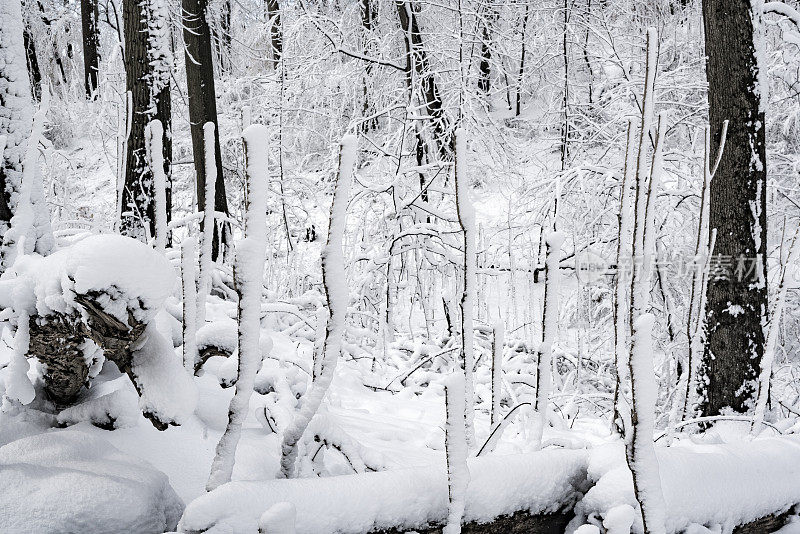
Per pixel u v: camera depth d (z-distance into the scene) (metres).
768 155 7.09
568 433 3.95
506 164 9.42
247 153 1.34
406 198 7.89
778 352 6.43
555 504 1.78
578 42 9.57
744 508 1.82
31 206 2.46
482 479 1.67
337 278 1.49
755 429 2.35
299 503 1.45
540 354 2.10
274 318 5.51
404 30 9.27
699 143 7.89
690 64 8.13
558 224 7.28
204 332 2.17
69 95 15.80
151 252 1.59
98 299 1.50
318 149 11.45
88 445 1.73
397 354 6.43
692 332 2.54
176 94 10.87
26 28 16.17
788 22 6.57
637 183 1.52
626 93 8.25
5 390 2.00
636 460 1.34
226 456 1.50
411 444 3.12
